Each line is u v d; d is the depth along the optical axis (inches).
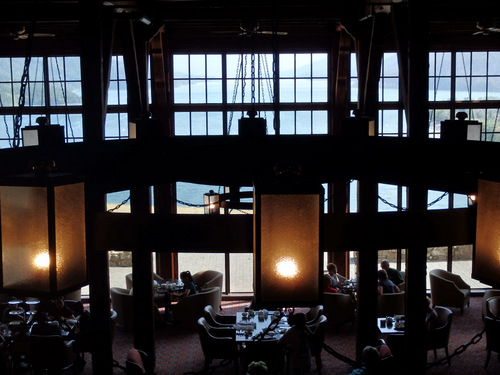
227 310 518.3
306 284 75.4
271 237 74.7
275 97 174.9
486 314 459.2
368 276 379.2
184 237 98.9
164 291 491.5
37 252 77.4
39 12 374.3
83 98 168.9
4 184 77.0
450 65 543.2
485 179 80.0
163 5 395.9
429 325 400.8
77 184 80.0
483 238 79.7
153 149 108.4
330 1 358.6
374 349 261.3
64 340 361.7
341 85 533.3
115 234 100.8
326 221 94.3
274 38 235.6
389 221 94.6
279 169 78.9
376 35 383.2
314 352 377.1
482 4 383.2
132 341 454.0
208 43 536.7
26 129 292.7
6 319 432.1
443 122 145.6
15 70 574.9
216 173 101.8
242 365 396.2
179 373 393.1
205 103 550.3
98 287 225.0
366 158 101.3
